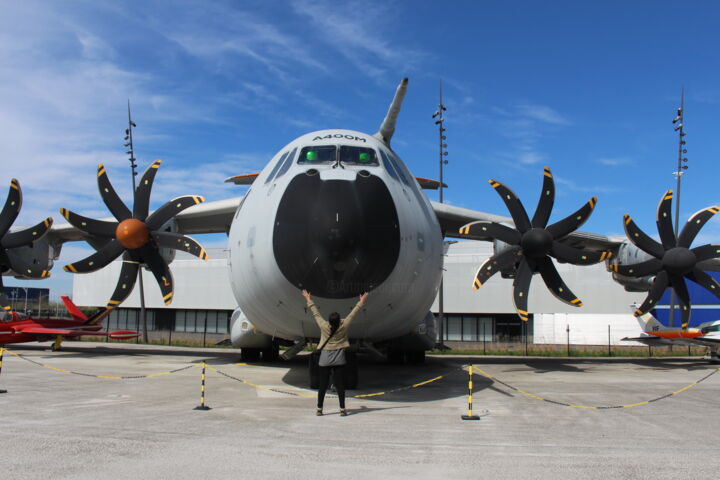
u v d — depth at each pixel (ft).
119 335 66.59
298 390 28.35
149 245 44.75
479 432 18.48
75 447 15.71
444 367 44.42
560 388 31.48
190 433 17.75
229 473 13.30
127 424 19.17
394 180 27.43
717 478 13.30
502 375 39.42
